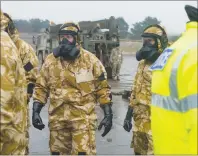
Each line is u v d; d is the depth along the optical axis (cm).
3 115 266
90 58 444
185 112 233
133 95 504
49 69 445
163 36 477
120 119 905
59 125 443
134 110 496
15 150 287
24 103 294
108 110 452
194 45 240
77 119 434
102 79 448
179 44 251
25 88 296
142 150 496
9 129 279
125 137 731
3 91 264
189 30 253
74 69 437
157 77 254
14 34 505
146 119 481
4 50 269
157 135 252
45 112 955
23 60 507
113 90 1440
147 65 480
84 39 1939
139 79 489
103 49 1950
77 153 429
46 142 682
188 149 232
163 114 246
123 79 1983
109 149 650
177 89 238
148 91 479
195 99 230
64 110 439
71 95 434
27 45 517
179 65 238
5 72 266
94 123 444
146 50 475
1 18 283
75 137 433
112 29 1997
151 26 483
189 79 233
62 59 439
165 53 256
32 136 718
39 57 2403
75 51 430
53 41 2233
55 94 441
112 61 1925
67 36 435
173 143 241
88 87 439
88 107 439
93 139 438
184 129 235
